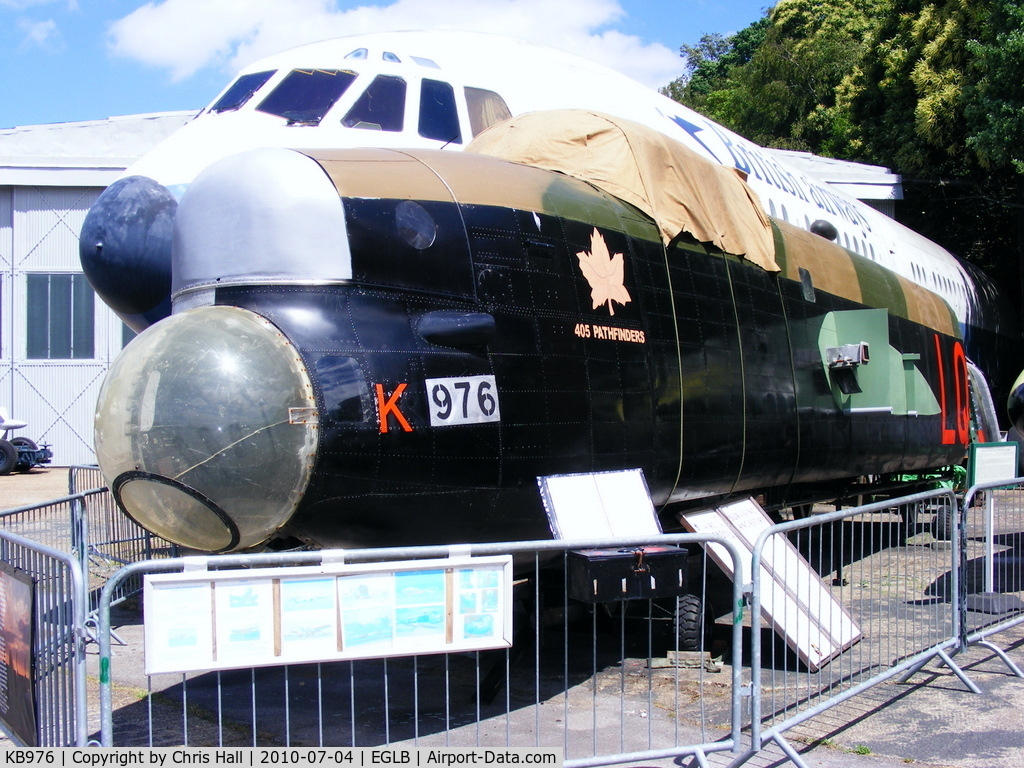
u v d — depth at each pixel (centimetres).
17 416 2244
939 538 1163
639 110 1118
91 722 533
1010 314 2753
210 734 509
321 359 450
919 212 2906
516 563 550
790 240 884
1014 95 2098
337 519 457
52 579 405
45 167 2189
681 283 664
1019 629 760
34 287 2239
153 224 692
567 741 489
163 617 358
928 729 523
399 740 493
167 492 438
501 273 524
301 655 379
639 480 570
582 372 551
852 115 2931
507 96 967
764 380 751
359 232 477
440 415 477
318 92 891
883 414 983
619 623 712
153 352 447
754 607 458
